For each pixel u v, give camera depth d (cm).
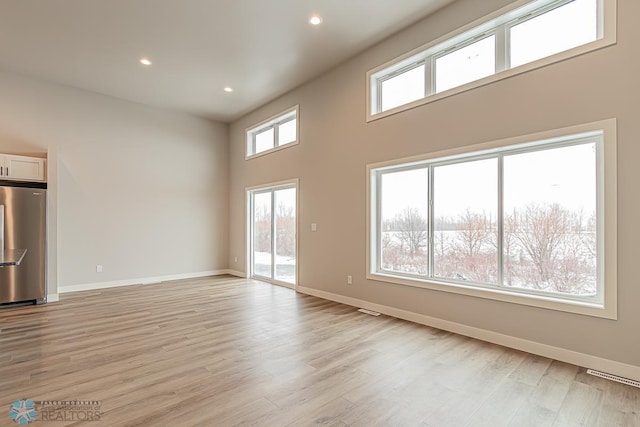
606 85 258
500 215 333
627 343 248
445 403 214
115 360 277
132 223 629
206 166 733
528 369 262
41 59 466
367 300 444
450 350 301
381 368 263
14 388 230
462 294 345
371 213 441
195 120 718
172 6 347
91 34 400
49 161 493
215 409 205
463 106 345
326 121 508
